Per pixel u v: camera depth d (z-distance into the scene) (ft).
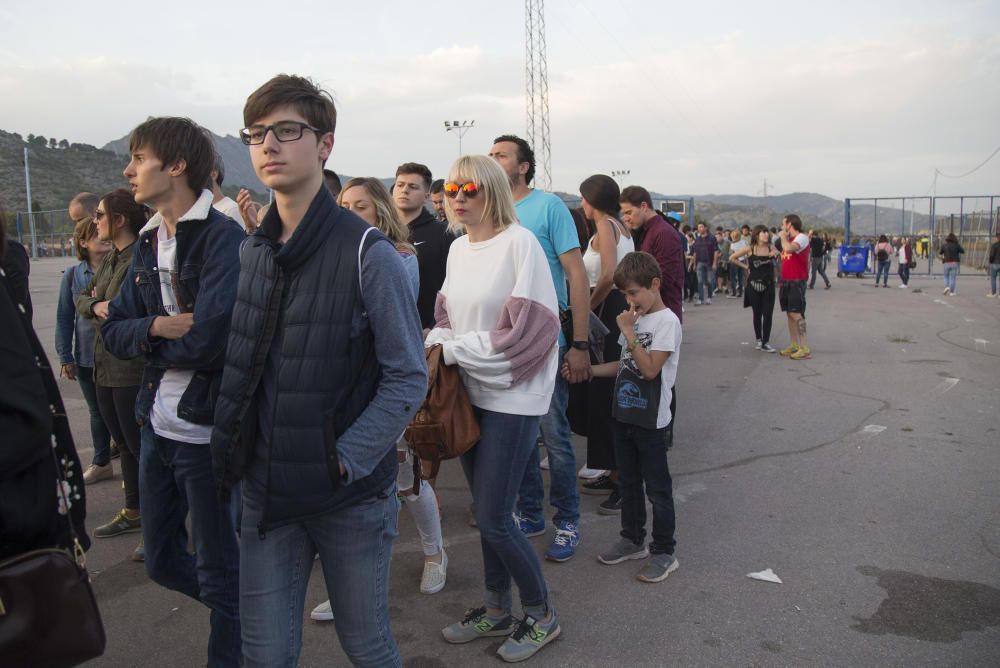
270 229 6.22
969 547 11.91
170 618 10.45
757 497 14.44
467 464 9.12
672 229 15.61
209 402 7.50
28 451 4.83
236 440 6.03
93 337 15.11
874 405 21.57
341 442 5.85
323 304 5.85
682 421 20.42
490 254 9.30
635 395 10.98
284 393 5.83
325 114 6.16
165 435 7.63
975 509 13.44
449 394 8.66
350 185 11.27
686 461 16.85
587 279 11.96
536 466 12.77
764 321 32.07
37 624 4.94
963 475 15.26
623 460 11.57
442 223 14.51
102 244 14.93
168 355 7.52
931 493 14.30
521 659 9.11
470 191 9.14
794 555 11.83
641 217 15.74
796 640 9.39
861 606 10.18
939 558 11.55
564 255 11.91
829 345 33.42
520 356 8.70
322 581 11.48
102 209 11.76
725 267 66.08
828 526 12.92
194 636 9.98
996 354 29.96
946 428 18.85
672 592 10.77
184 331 7.48
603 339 13.17
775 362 29.43
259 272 6.16
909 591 10.54
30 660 4.96
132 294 8.29
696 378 26.50
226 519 7.79
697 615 10.09
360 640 6.42
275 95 5.90
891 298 57.36
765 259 31.68
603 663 9.04
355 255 5.90
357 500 6.11
